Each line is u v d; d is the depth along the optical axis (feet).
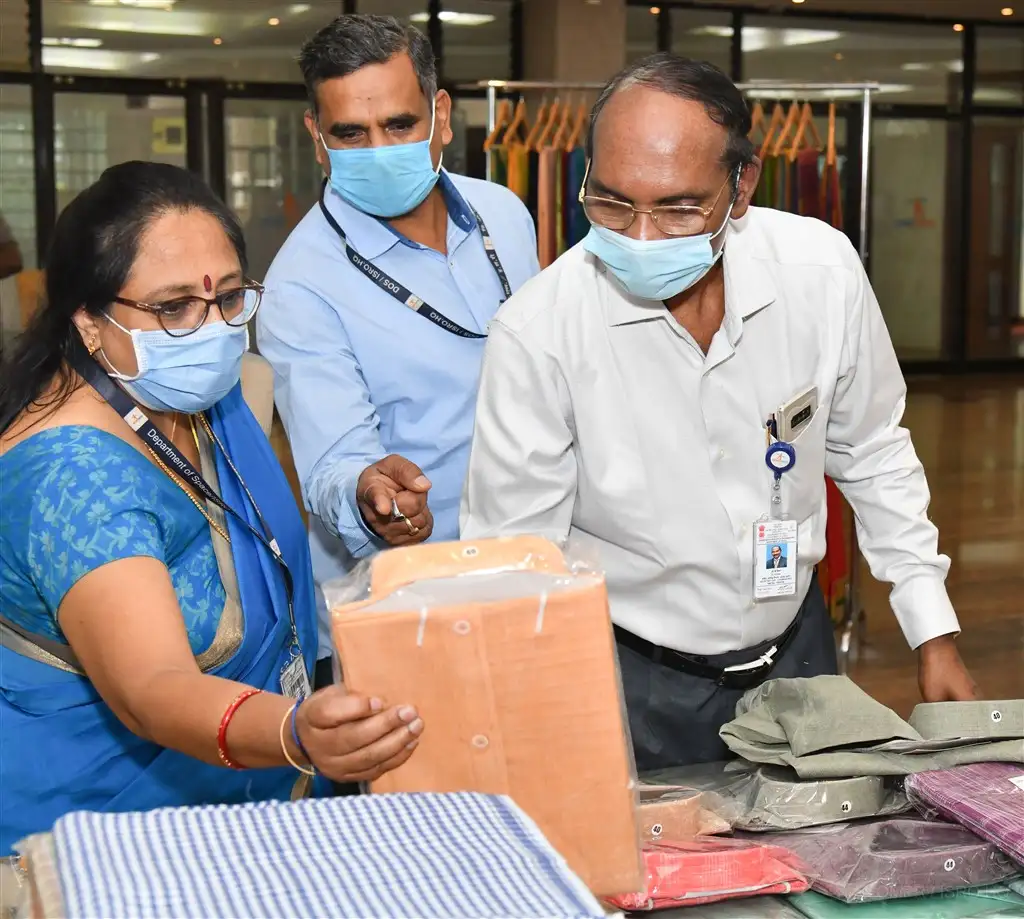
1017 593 16.37
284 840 2.72
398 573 3.33
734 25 33.60
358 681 3.25
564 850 3.35
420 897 2.48
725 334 5.41
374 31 6.72
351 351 7.13
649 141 4.78
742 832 4.36
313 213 7.38
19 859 3.69
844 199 35.88
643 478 5.49
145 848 2.67
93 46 28.89
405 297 7.14
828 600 13.47
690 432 5.49
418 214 7.24
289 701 3.47
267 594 4.82
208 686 3.61
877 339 5.85
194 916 2.39
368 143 6.80
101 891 2.47
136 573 3.90
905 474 5.99
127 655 3.77
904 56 35.81
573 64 28.19
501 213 7.72
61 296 4.33
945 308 38.47
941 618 5.81
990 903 4.08
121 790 4.55
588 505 5.60
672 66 4.87
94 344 4.42
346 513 6.25
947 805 4.25
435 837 2.75
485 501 5.57
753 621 5.71
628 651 5.75
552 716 3.30
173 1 29.09
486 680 3.26
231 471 4.92
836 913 3.97
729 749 5.19
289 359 7.04
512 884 2.55
